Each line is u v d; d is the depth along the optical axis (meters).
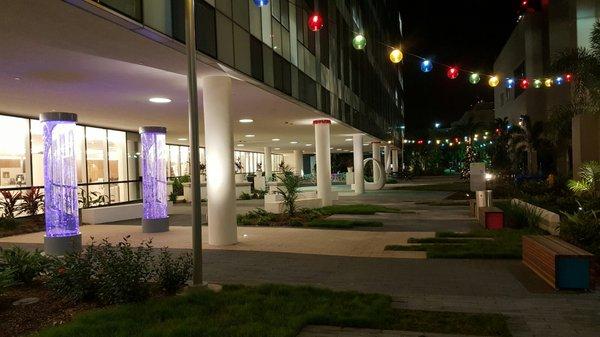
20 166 18.06
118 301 6.42
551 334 5.40
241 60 12.65
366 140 40.97
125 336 5.14
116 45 8.93
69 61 9.98
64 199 11.05
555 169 31.91
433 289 7.40
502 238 11.83
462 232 13.14
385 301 6.55
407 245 11.38
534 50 35.22
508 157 34.53
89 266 6.74
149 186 14.93
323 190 22.72
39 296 6.94
